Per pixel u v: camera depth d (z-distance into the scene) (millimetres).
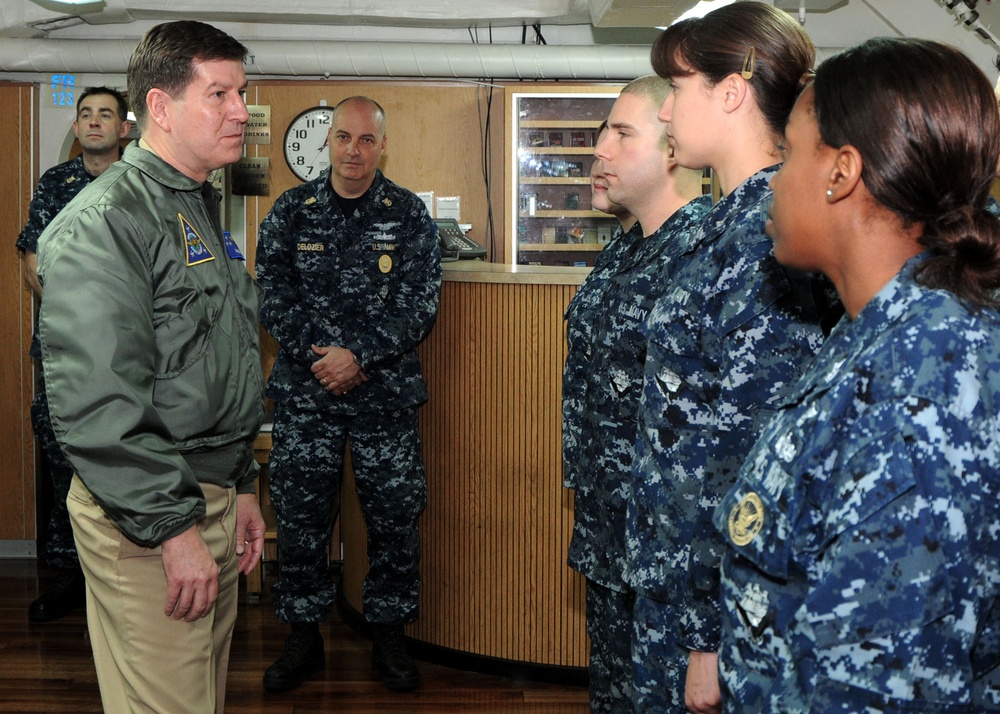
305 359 3270
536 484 3305
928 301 853
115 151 4398
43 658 3604
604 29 5277
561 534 3293
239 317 1902
